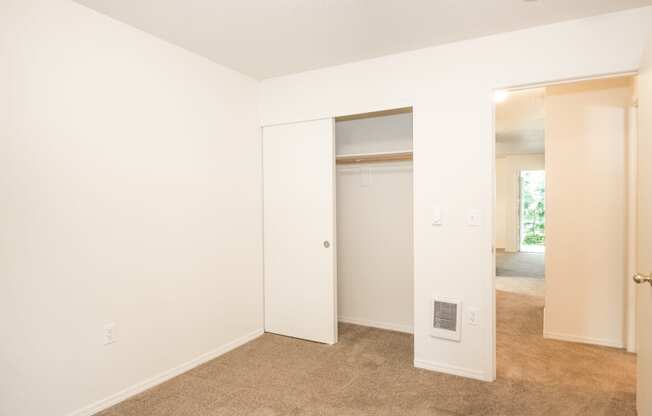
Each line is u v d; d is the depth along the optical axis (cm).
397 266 355
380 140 355
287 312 340
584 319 322
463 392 239
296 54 285
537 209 981
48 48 198
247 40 260
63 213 204
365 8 215
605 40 223
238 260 323
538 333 349
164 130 260
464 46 260
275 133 343
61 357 204
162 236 258
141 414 217
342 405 225
